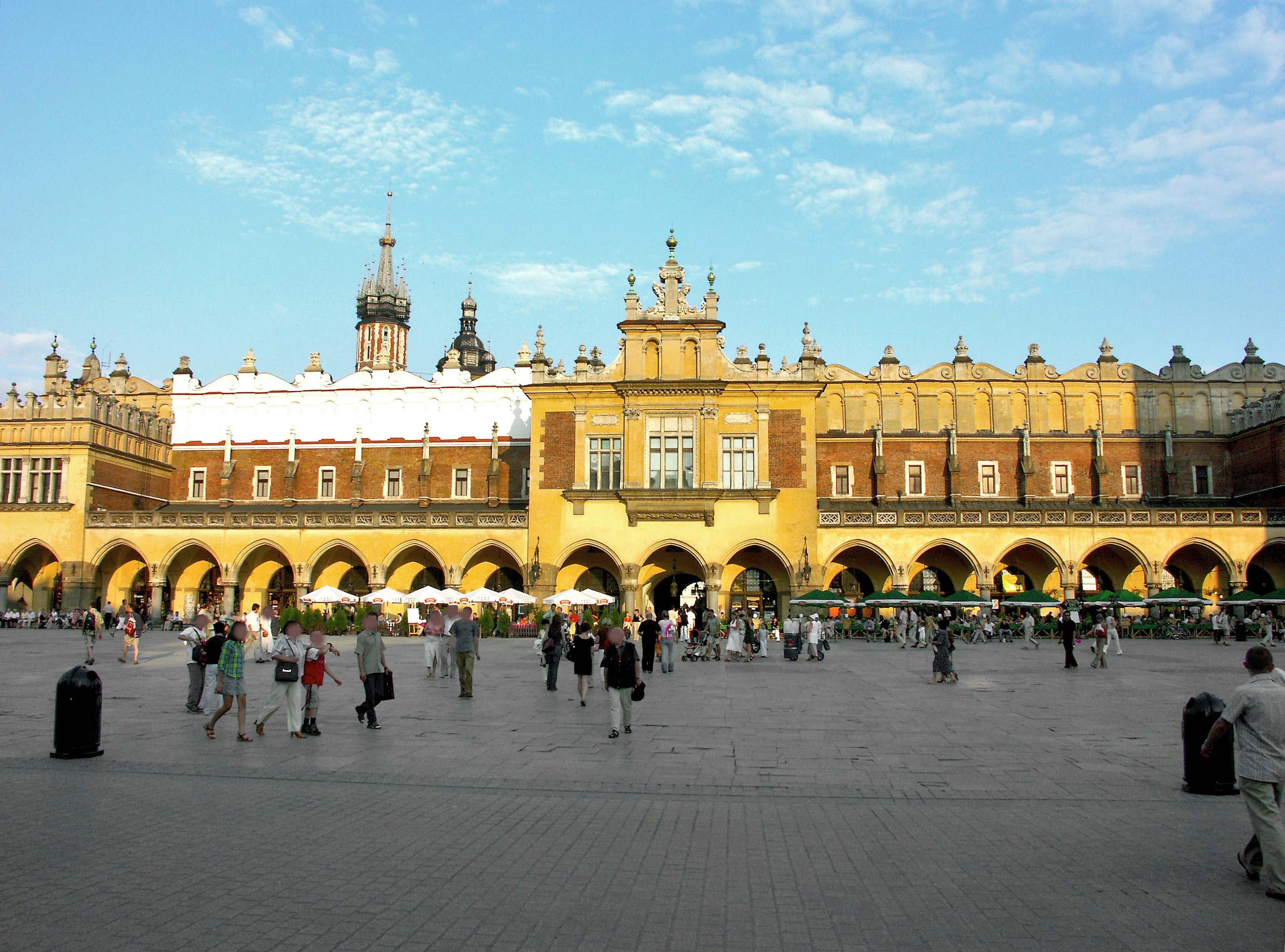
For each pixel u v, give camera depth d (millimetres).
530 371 74500
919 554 61469
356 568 70188
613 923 8664
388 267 117500
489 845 11188
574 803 13414
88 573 66688
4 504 67312
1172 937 8391
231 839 11328
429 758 16719
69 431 67562
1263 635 56281
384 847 11078
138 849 10875
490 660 41875
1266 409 65875
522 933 8398
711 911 8969
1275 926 8648
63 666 35812
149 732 19531
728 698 26438
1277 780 9453
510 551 63094
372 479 73812
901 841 11445
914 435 69438
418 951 7984
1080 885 9781
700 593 66312
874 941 8266
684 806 13242
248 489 75062
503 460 72812
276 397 76250
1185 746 14312
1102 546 61062
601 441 62906
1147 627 58312
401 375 75500
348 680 32156
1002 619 58500
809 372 61938
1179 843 11375
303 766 15930
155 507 74562
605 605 60812
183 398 77312
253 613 47156
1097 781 14977
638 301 64312
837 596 56000
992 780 15070
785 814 12812
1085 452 68875
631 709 21281
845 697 26500
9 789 13945
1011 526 61312
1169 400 70062
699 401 62031
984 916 8867
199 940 8180
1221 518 60750
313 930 8422
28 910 8891
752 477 61469
